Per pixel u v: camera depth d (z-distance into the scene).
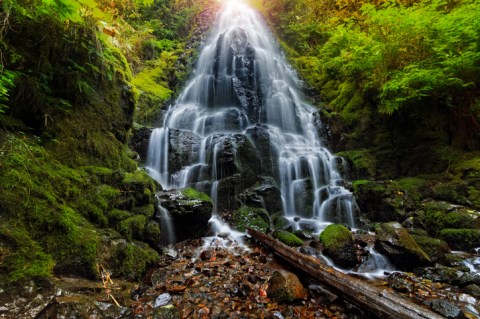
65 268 2.57
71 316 2.10
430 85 6.78
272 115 10.05
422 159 7.32
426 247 4.63
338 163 8.20
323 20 13.72
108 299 2.55
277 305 3.03
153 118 8.53
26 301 2.03
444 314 3.02
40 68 3.51
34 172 2.92
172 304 2.90
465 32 6.29
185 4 14.09
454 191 5.97
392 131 8.09
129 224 3.63
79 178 3.53
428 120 7.42
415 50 7.32
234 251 4.61
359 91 9.25
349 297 2.97
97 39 4.46
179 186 6.57
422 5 7.94
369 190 6.63
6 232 2.29
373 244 5.13
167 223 4.70
